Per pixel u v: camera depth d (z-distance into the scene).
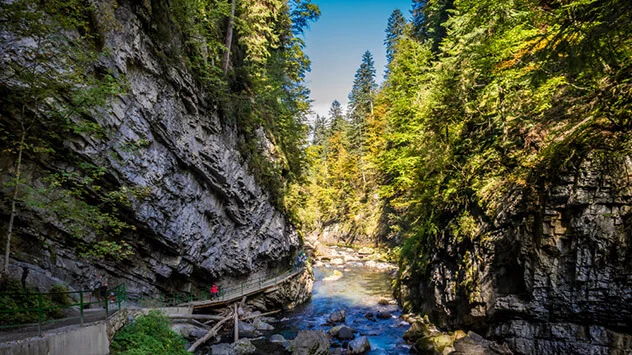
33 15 8.44
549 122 15.17
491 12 14.77
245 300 23.58
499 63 16.77
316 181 64.38
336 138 70.00
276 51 35.38
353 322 21.94
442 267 19.19
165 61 17.14
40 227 13.16
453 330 17.56
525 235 13.58
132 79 15.43
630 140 11.28
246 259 26.05
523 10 13.96
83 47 12.38
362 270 41.00
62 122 11.32
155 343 12.48
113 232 15.87
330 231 66.50
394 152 27.02
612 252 10.84
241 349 16.47
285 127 35.66
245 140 25.75
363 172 57.06
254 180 25.97
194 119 19.45
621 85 11.59
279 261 31.97
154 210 17.05
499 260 14.84
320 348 16.27
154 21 16.84
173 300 19.84
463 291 16.55
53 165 13.16
